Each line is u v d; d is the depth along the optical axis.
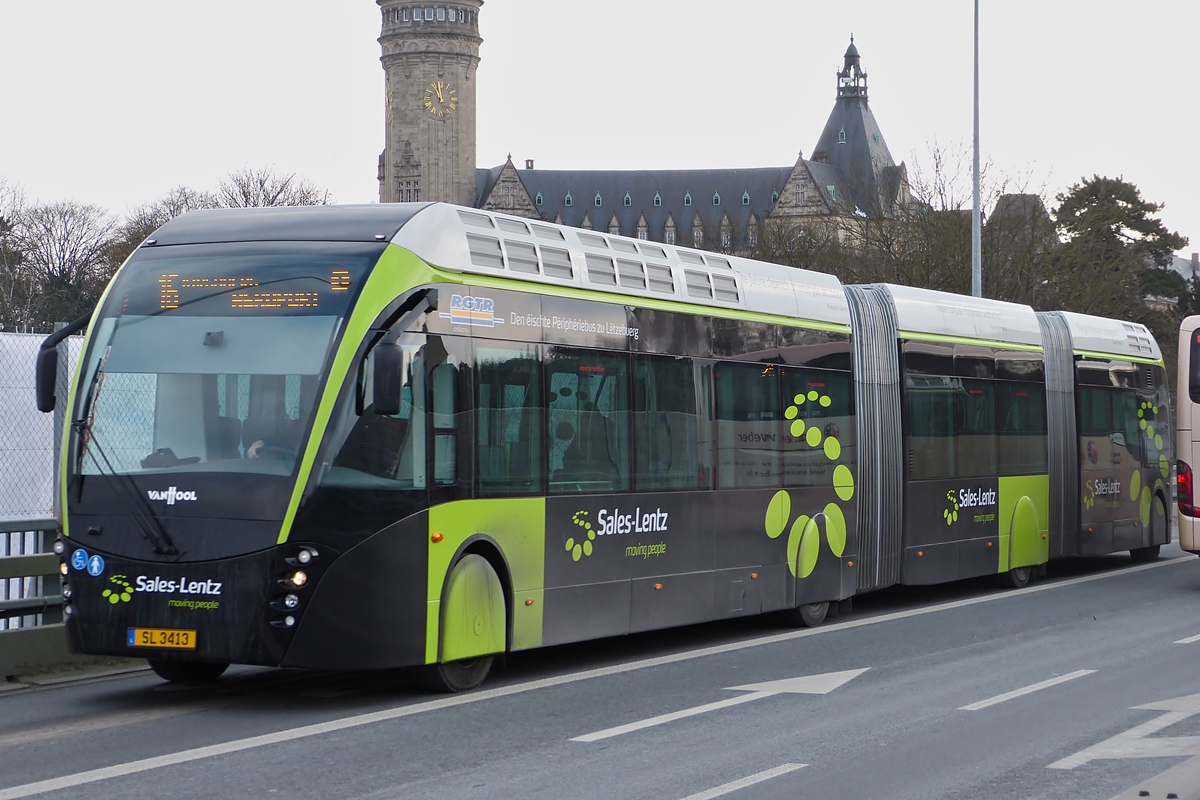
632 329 12.66
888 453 17.06
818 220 55.72
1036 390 20.77
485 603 10.74
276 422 9.73
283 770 8.03
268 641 9.46
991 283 43.97
